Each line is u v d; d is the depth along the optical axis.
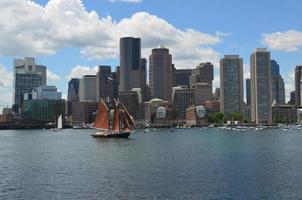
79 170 103.50
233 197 70.31
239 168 103.56
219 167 105.94
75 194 73.75
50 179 89.38
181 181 84.88
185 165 111.38
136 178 89.19
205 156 138.12
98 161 124.75
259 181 83.94
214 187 78.25
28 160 132.00
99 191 75.94
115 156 141.00
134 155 144.38
